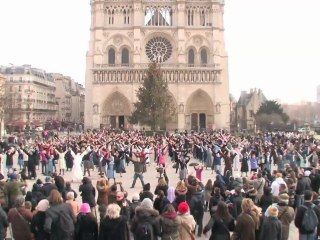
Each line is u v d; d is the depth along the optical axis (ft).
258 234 73.82
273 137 336.90
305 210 79.71
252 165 194.39
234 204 89.92
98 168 209.46
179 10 583.17
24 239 73.87
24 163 202.90
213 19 586.04
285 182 106.01
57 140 278.26
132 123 507.30
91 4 586.04
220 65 580.30
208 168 244.83
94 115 567.59
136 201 83.92
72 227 72.18
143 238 68.80
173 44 587.68
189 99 577.43
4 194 95.20
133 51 579.89
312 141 277.23
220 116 575.79
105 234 67.92
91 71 581.12
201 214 97.04
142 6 587.27
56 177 101.30
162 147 244.42
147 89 500.33
